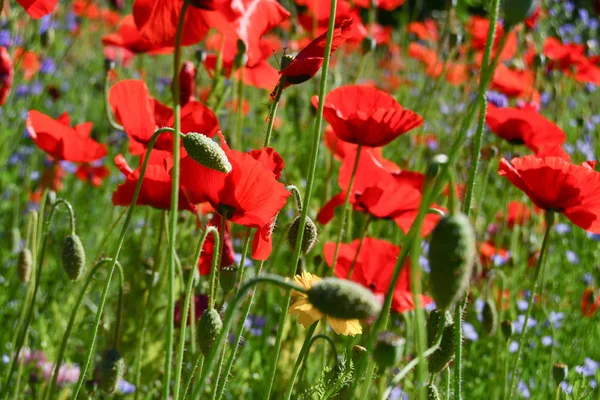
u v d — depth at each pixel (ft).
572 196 3.20
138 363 3.56
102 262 3.22
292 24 6.37
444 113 6.45
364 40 4.45
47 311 4.30
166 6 2.86
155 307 3.81
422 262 4.53
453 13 5.58
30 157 5.95
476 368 4.09
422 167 5.43
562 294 4.92
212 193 3.01
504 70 4.77
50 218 3.40
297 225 3.18
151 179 3.33
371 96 3.49
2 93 3.93
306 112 6.02
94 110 7.47
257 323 4.15
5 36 4.98
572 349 4.20
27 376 3.80
